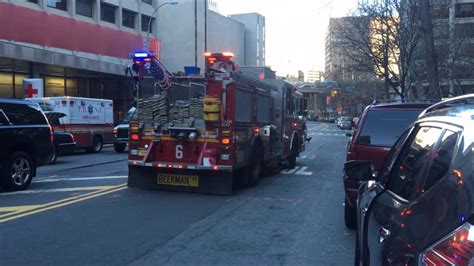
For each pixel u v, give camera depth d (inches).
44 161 440.5
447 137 98.9
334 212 336.8
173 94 410.3
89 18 1526.8
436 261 75.7
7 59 1189.7
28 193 395.2
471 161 81.4
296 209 347.3
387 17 911.7
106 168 596.4
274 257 230.5
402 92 952.3
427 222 85.0
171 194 398.6
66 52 1400.1
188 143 405.4
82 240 253.6
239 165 411.5
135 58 400.2
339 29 1010.7
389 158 163.8
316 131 2394.2
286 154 578.6
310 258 229.5
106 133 939.3
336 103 4601.4
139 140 419.2
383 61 984.9
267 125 494.3
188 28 2278.5
